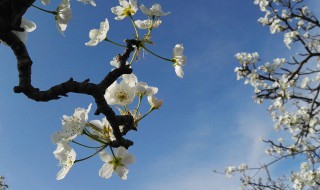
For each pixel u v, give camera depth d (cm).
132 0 236
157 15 215
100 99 156
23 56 150
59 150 182
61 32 204
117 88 200
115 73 161
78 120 174
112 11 236
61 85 145
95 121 183
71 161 180
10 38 152
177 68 234
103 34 206
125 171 188
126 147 181
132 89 201
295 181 998
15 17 155
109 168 188
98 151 179
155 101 211
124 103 198
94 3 217
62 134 173
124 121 170
